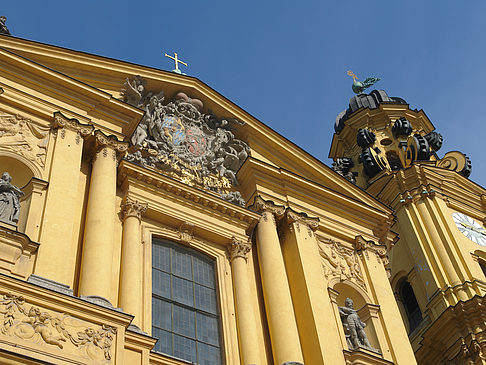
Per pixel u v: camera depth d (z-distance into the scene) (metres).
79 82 22.53
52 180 19.52
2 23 23.23
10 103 21.03
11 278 15.66
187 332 20.31
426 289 32.47
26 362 14.34
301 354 20.69
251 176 25.19
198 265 22.27
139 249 20.88
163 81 25.23
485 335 28.50
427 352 30.06
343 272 24.69
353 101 45.22
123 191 22.08
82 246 19.34
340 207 26.81
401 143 39.94
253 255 23.59
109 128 22.59
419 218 34.75
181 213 22.56
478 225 35.66
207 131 25.70
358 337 22.75
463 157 39.31
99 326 16.22
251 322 20.95
